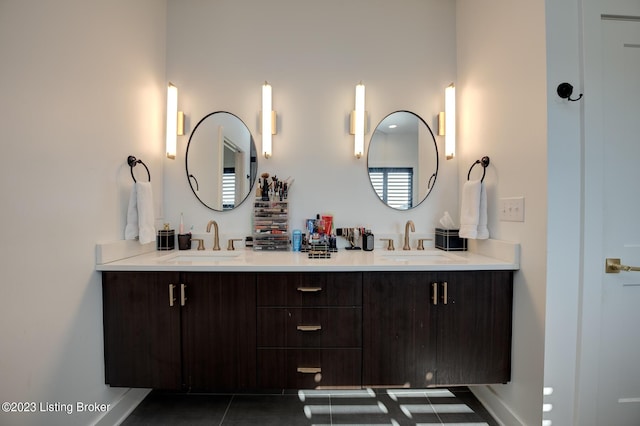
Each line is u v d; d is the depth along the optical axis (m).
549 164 1.24
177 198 2.01
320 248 1.79
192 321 1.42
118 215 1.54
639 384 1.29
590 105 1.25
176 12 2.01
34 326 1.07
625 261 1.27
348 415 1.58
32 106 1.06
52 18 1.13
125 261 1.51
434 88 2.03
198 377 1.42
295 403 1.68
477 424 1.52
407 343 1.43
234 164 2.02
